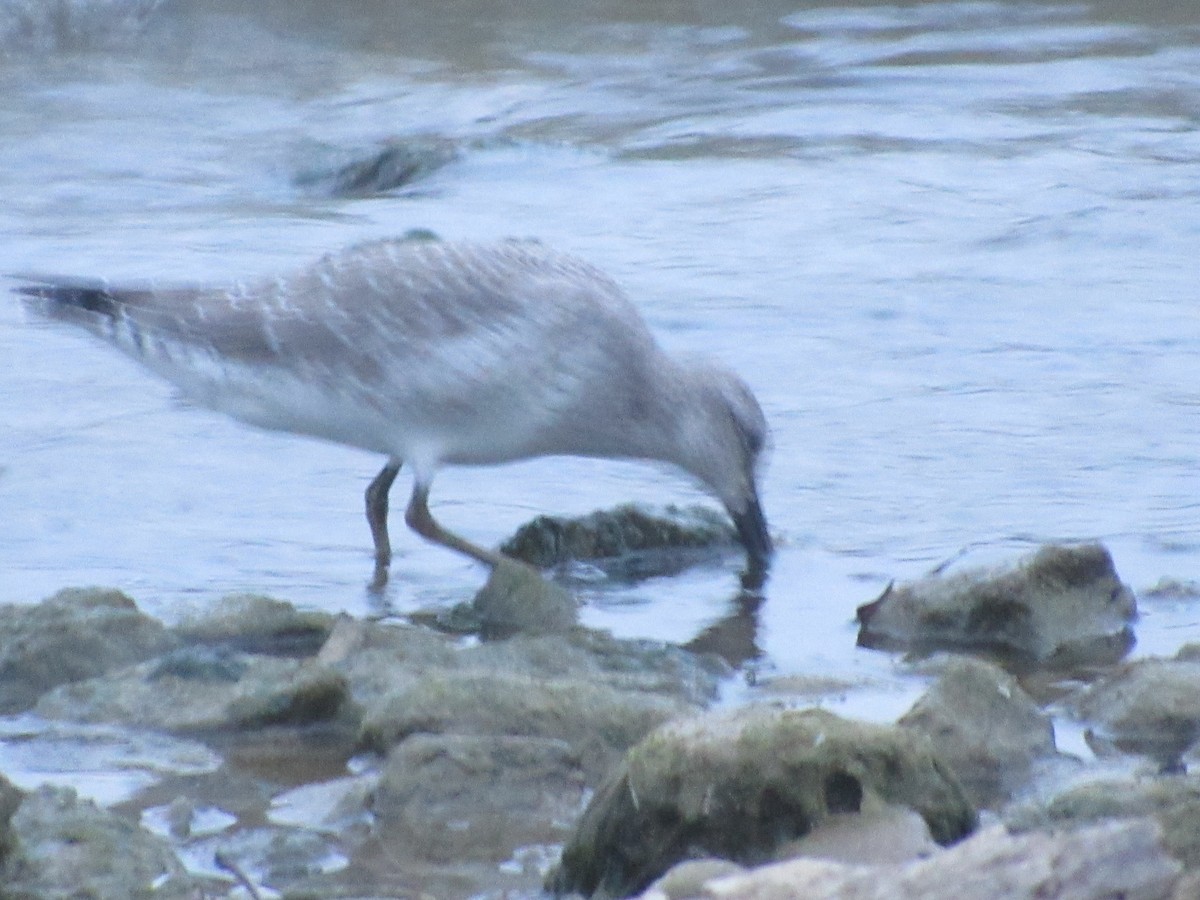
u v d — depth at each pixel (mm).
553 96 30656
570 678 10602
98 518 14000
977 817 8875
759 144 27375
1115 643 11648
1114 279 20719
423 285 12367
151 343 12656
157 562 13188
